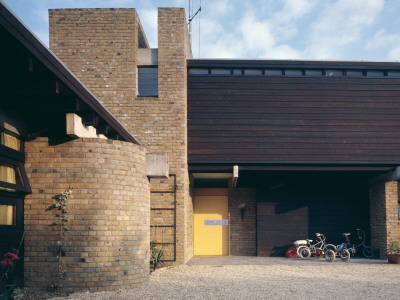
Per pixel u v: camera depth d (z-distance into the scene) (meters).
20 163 7.44
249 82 13.97
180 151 12.92
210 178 16.91
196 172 14.19
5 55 5.39
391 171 13.80
